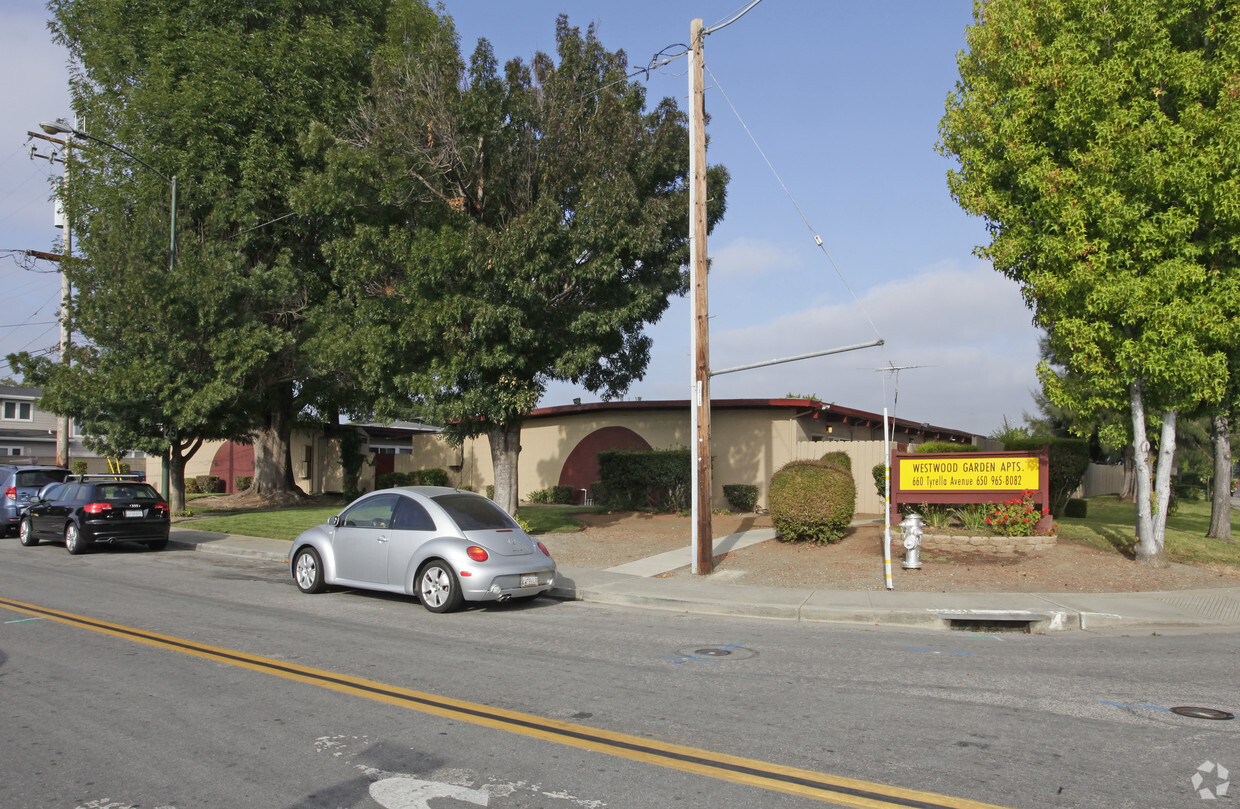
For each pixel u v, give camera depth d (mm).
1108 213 11656
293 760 5020
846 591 11492
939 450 18969
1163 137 11609
